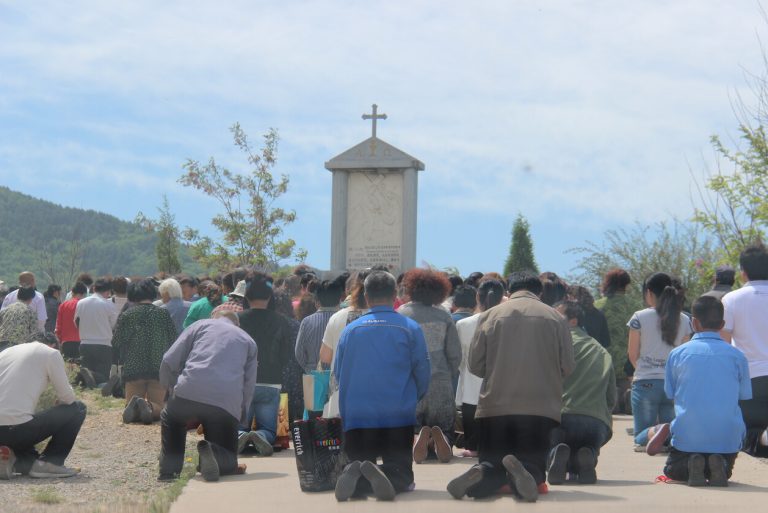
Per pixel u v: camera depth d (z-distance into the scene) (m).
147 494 8.34
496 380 7.91
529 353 7.89
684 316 11.12
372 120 25.33
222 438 9.30
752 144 22.16
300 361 11.20
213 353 9.24
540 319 7.95
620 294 14.35
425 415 10.27
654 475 9.52
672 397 8.95
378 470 7.65
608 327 14.14
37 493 8.26
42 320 18.23
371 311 8.23
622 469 9.95
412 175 25.27
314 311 12.56
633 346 11.19
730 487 8.58
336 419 8.41
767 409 10.31
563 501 7.68
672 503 7.59
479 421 8.02
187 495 8.11
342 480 7.68
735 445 8.69
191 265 68.12
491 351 8.00
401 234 25.34
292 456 11.02
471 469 7.65
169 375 9.42
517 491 7.63
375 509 7.41
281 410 11.44
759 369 10.20
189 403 9.07
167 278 16.72
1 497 8.18
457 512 7.26
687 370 8.76
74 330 18.61
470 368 8.18
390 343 8.03
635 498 7.83
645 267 29.34
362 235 25.56
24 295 13.69
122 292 18.08
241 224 33.12
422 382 8.16
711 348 8.77
